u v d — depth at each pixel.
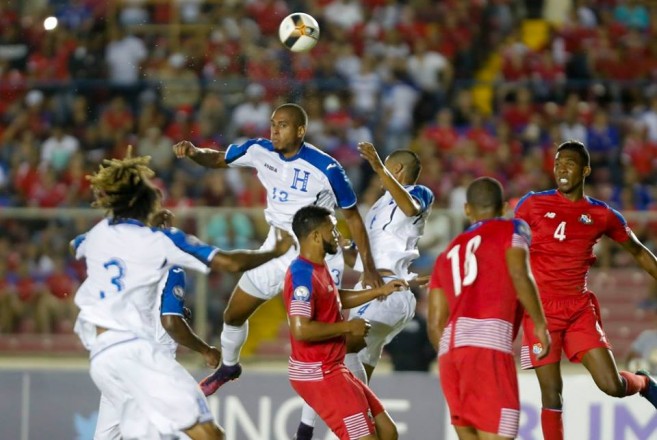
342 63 59.06
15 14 60.94
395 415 36.44
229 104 56.81
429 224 39.56
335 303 25.14
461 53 61.38
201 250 22.91
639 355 39.03
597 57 62.16
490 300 22.89
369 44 60.88
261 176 27.70
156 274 23.14
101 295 23.09
